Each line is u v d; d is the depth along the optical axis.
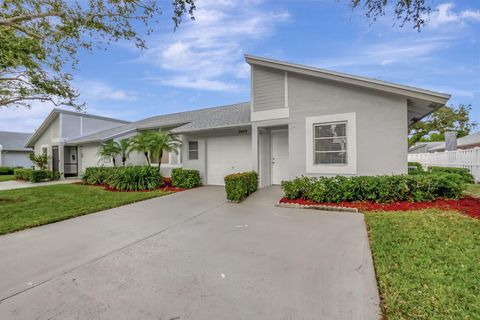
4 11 5.88
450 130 23.55
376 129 6.38
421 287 2.36
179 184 10.20
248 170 9.69
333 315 2.05
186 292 2.45
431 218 4.52
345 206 5.80
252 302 2.25
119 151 12.83
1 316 2.13
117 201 7.36
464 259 2.89
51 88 8.60
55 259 3.33
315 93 7.16
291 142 7.49
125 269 2.99
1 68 6.78
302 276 2.71
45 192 9.51
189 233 4.34
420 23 5.02
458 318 1.94
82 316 2.11
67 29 6.51
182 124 12.48
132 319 2.06
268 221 4.97
